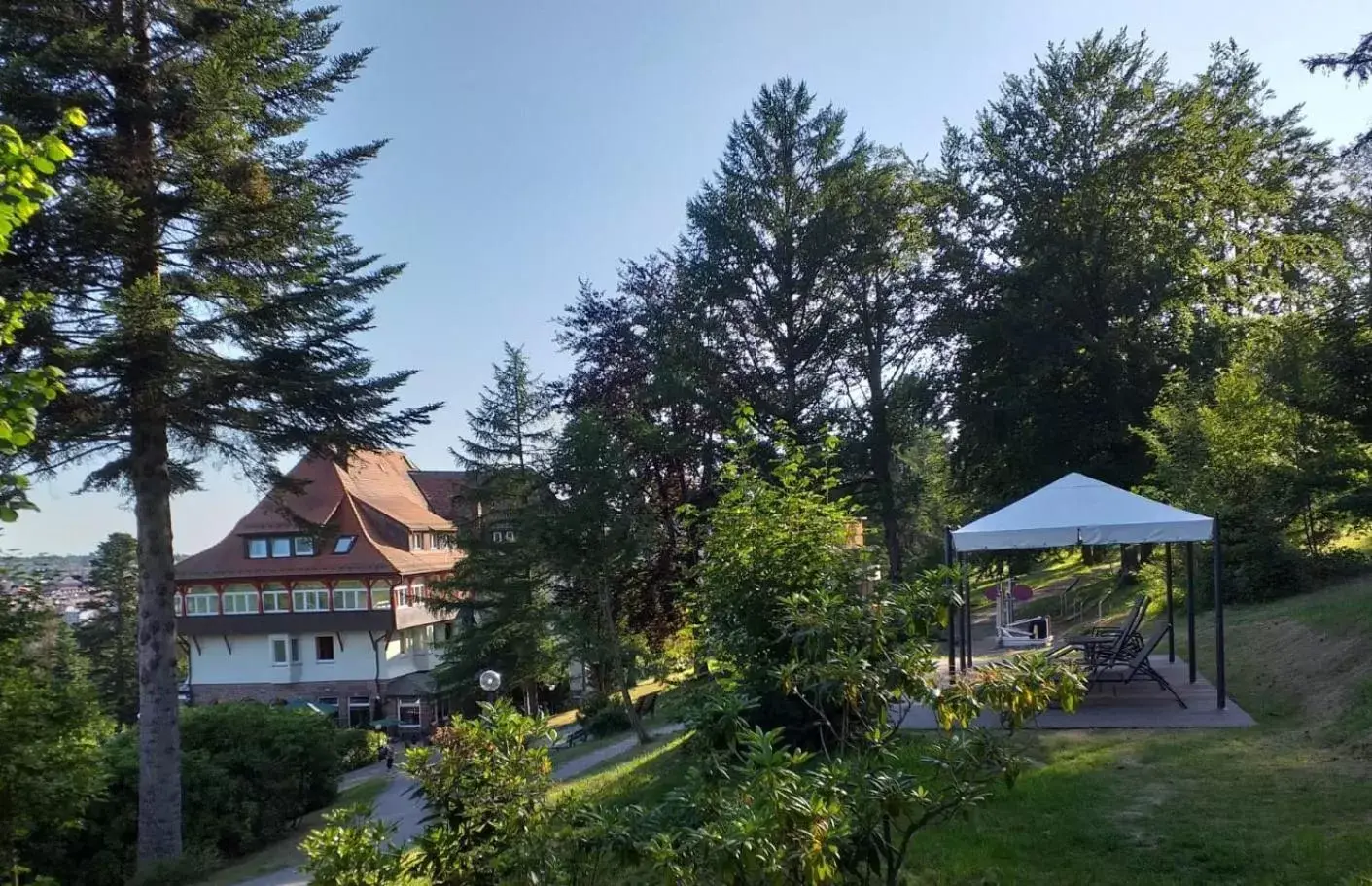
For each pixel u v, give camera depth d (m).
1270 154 28.78
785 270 27.03
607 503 17.91
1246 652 13.33
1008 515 11.43
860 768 4.50
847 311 27.95
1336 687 9.94
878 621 4.82
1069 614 24.06
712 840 3.43
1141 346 24.58
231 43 14.66
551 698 35.72
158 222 14.38
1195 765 7.95
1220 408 19.12
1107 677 11.54
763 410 25.66
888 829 4.30
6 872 9.85
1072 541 10.87
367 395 16.03
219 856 16.20
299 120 16.48
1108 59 27.05
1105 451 25.12
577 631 18.16
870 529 29.48
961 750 4.41
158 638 15.15
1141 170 26.34
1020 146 28.31
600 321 27.48
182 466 15.53
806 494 7.73
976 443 27.41
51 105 12.76
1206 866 5.71
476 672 28.88
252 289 15.39
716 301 27.03
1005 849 6.21
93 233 12.92
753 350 27.31
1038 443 25.62
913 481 29.78
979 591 31.14
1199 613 17.67
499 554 29.14
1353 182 23.23
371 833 4.92
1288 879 5.40
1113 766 8.08
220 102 14.19
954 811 4.49
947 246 28.50
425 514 47.88
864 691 4.61
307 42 15.82
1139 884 5.55
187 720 19.19
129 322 12.84
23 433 5.73
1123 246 26.11
